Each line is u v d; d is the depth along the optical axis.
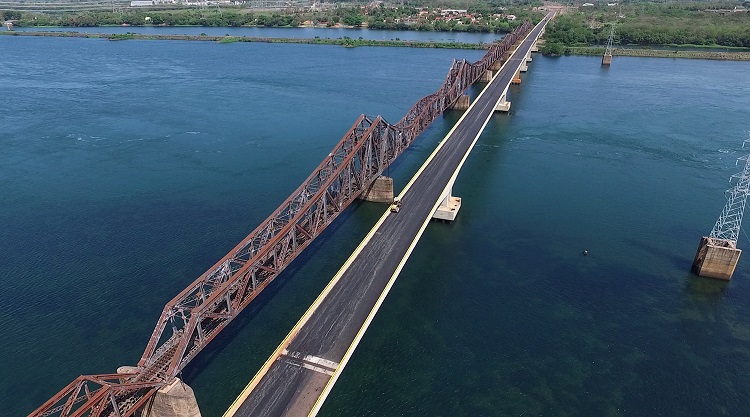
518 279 58.81
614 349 48.81
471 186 83.75
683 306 54.56
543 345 49.16
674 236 68.06
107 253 61.81
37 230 66.69
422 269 60.78
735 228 62.19
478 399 43.28
